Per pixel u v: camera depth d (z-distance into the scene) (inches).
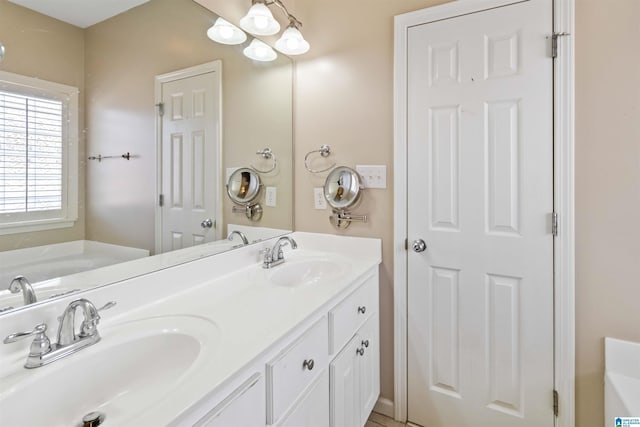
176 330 35.5
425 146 60.5
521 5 52.2
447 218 59.3
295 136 74.0
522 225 53.6
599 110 48.4
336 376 46.6
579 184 49.9
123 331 34.8
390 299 65.5
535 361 53.5
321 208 71.8
